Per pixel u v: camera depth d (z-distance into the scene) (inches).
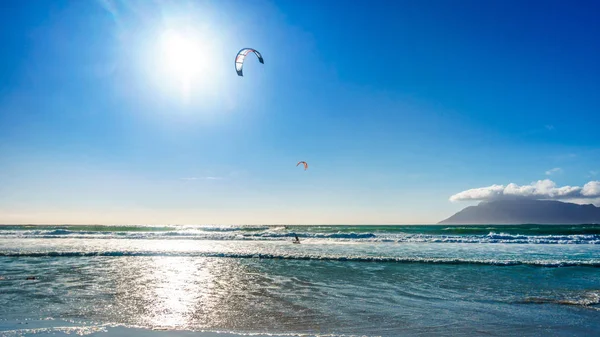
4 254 762.8
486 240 1131.9
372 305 360.5
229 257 729.6
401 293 415.8
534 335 272.2
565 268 592.1
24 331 261.1
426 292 422.0
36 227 2748.5
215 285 458.9
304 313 330.0
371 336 263.3
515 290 433.1
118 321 300.0
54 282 477.1
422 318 315.6
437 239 1192.8
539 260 661.3
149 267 602.9
